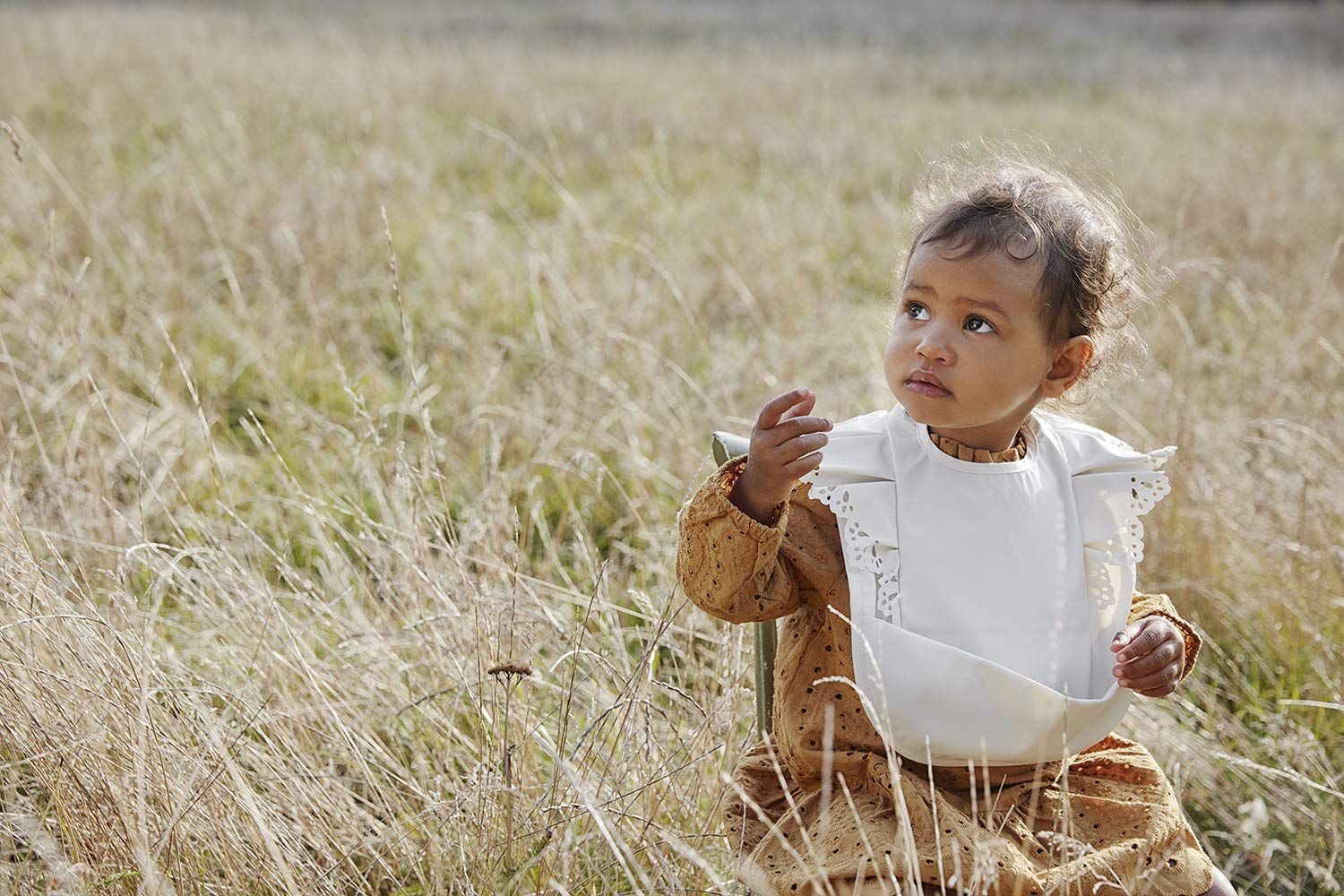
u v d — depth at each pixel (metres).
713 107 12.53
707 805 2.74
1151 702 3.38
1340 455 4.16
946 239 2.20
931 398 2.20
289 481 3.85
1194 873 2.25
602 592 3.48
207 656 3.13
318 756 2.87
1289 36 23.81
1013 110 13.80
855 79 16.11
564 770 2.29
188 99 11.11
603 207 8.40
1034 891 2.06
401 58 14.25
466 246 6.77
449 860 2.55
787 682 2.37
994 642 2.22
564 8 24.08
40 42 13.78
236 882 2.46
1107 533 2.35
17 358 4.78
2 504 3.06
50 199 6.88
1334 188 8.88
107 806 2.45
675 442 4.21
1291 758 3.19
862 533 2.24
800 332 5.73
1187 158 10.26
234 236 6.61
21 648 2.70
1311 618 3.61
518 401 4.55
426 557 3.18
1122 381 2.72
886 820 2.17
